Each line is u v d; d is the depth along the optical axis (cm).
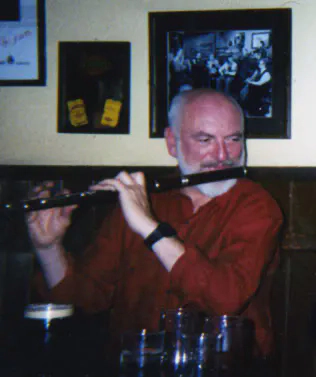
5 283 236
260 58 229
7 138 241
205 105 204
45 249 194
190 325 142
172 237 175
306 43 229
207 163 202
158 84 233
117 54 237
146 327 197
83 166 237
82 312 201
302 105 229
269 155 229
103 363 130
